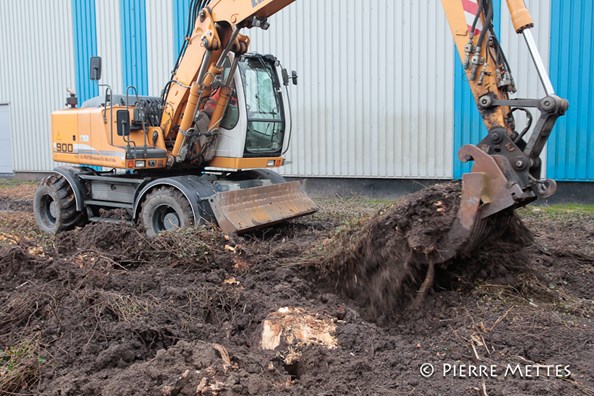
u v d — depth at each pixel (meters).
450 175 11.18
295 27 12.45
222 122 7.38
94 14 15.08
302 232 7.62
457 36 4.61
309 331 4.05
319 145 12.47
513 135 4.38
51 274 4.96
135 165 7.23
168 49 14.05
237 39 6.89
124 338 3.95
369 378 3.51
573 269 5.60
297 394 3.26
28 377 3.56
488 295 4.48
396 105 11.57
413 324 4.42
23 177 17.19
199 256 5.59
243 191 6.77
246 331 4.30
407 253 4.52
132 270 5.56
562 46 10.05
